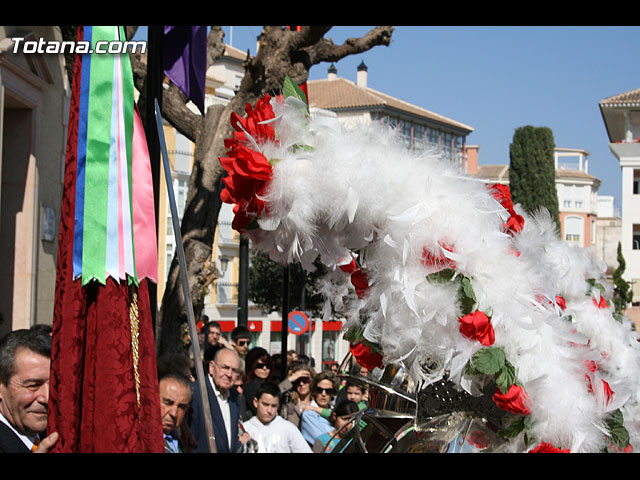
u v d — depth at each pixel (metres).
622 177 36.78
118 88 2.03
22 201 10.83
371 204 1.94
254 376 6.24
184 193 30.55
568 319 2.63
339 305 2.28
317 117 2.01
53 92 11.74
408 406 2.27
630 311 23.05
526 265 2.18
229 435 4.45
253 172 1.87
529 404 2.06
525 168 42.38
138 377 2.01
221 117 6.36
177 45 5.46
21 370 2.38
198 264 5.92
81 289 1.95
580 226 57.28
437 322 2.03
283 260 2.08
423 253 2.02
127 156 2.03
